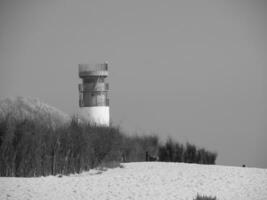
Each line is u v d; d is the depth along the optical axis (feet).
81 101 294.66
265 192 116.78
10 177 123.85
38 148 131.44
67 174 139.74
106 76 295.07
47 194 103.40
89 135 153.69
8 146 127.44
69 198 100.73
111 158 167.94
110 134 167.43
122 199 101.96
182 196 107.86
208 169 152.66
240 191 117.60
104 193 107.76
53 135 139.33
